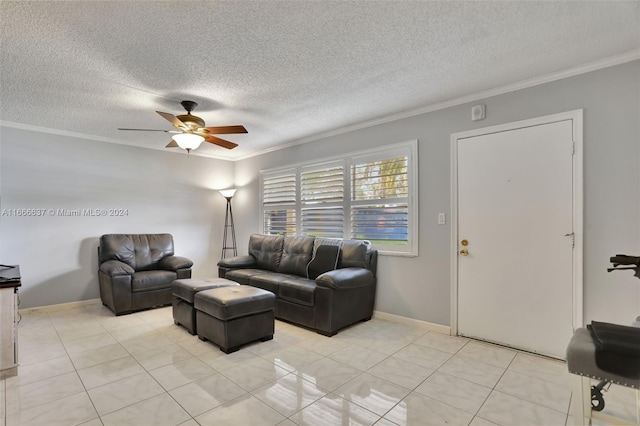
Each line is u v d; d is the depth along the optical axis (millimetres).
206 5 1821
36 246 4152
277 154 5297
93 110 3521
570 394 2146
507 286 2934
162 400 2064
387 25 2039
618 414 1922
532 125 2818
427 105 3414
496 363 2609
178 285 3523
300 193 4863
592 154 2543
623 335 1554
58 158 4324
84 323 3645
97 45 2223
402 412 1953
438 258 3365
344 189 4242
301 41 2211
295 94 3117
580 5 1849
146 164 5133
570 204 2627
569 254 2625
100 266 4344
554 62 2523
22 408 1975
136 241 4641
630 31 2107
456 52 2371
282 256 4512
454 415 1925
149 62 2469
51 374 2414
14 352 2396
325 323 3238
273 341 3100
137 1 1775
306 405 2020
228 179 6141
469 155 3174
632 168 2393
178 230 5484
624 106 2424
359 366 2559
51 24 1974
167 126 4109
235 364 2592
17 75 2662
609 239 2467
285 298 3633
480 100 3107
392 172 3748
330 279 3209
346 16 1942
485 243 3062
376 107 3480
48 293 4219
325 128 4262
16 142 4031
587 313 2541
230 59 2441
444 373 2441
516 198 2895
